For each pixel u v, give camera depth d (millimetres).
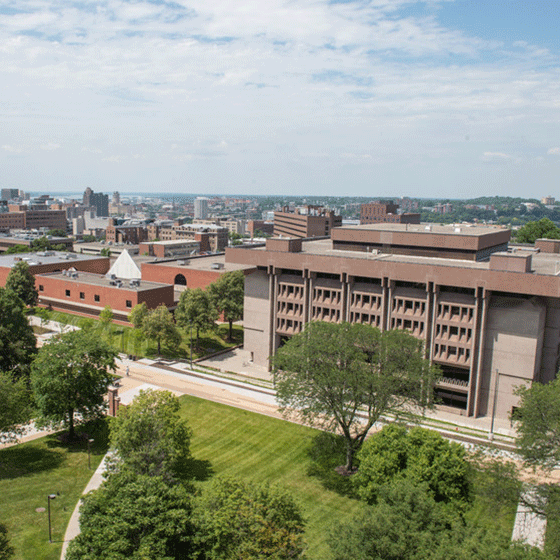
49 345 75875
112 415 83250
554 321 89375
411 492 42375
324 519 57500
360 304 100188
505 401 88625
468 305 88688
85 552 39188
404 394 68438
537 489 50375
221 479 47750
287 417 84812
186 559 40750
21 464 67625
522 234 192500
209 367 113250
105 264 182750
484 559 34094
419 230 114875
